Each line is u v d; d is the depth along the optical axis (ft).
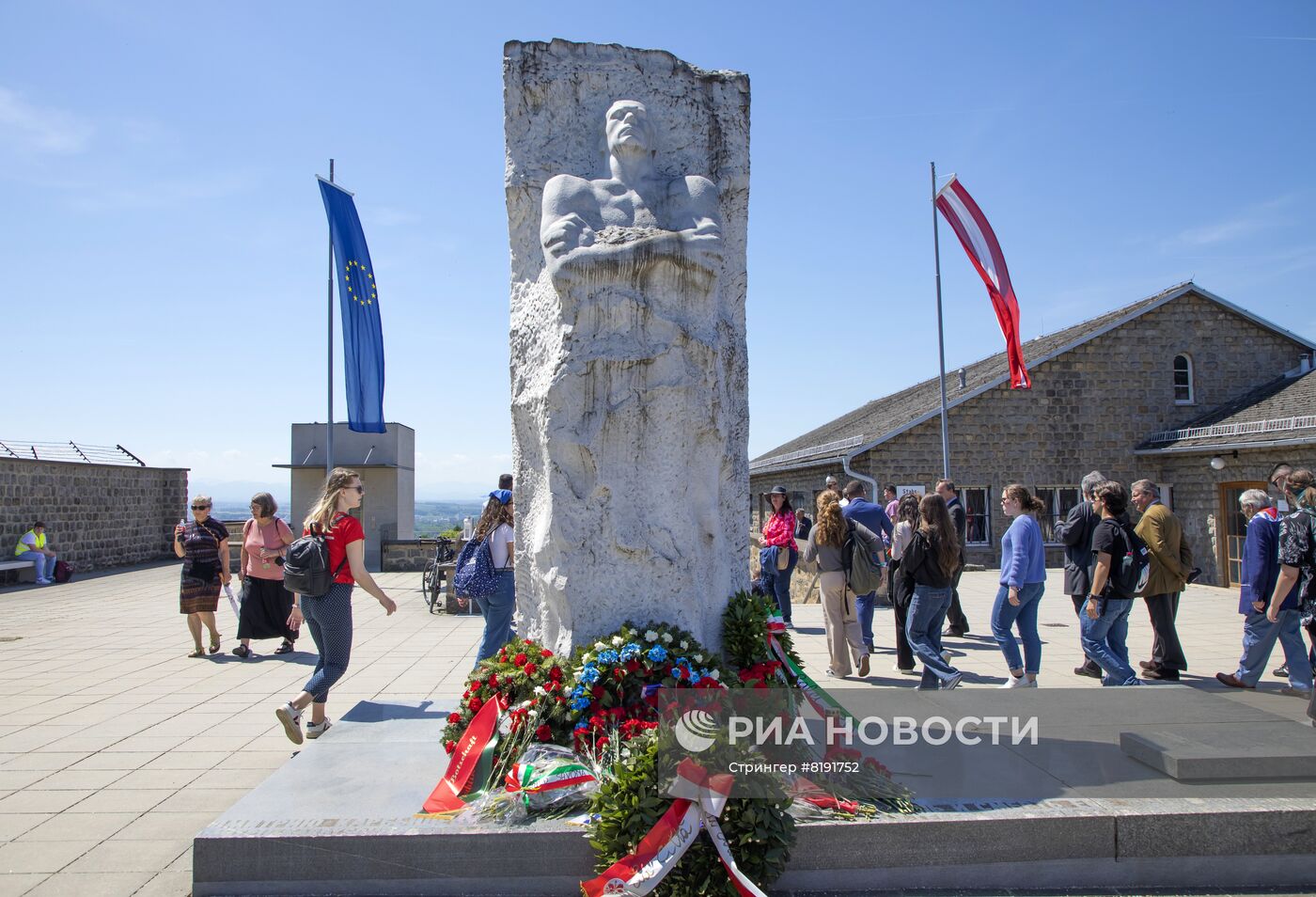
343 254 48.01
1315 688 17.19
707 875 11.32
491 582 22.34
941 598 23.22
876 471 71.97
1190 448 64.85
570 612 15.07
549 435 15.23
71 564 75.72
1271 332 75.87
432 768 14.69
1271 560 23.36
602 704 13.71
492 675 14.47
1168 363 75.00
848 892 11.91
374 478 98.07
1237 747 14.55
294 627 22.65
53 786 16.38
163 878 12.43
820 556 27.12
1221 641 33.65
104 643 34.53
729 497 16.62
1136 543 22.67
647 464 15.38
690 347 15.51
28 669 28.50
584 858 11.78
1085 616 23.17
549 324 15.72
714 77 17.43
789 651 15.87
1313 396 61.98
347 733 17.06
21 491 68.64
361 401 47.80
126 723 21.07
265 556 30.30
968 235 54.44
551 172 16.51
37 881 12.33
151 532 90.07
